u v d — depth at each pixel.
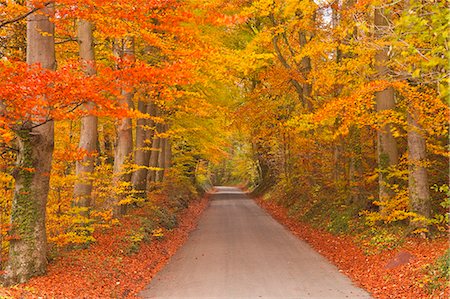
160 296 9.16
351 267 11.91
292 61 20.95
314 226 20.34
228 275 11.11
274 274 11.13
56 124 16.16
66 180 11.84
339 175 19.97
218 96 23.14
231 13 18.36
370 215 14.30
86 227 11.65
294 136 23.42
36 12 8.54
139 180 20.62
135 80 8.65
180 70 9.18
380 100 14.05
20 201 9.42
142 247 14.33
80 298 8.30
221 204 39.84
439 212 14.16
